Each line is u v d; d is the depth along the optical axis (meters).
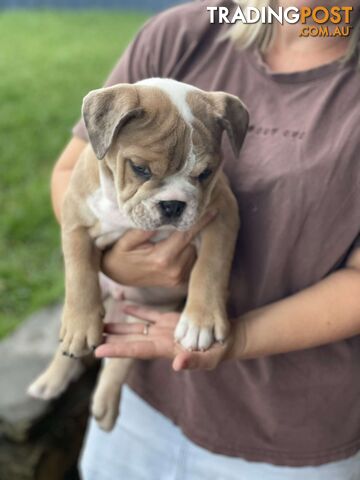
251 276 0.56
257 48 0.58
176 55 0.60
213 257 0.54
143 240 0.55
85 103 0.51
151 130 0.50
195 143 0.50
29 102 2.19
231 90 0.58
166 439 0.63
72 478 0.89
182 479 0.62
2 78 2.48
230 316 0.58
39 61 2.81
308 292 0.53
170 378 0.62
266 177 0.54
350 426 0.56
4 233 1.38
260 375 0.56
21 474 0.80
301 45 0.56
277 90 0.56
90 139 0.51
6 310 1.15
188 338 0.52
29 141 1.84
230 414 0.58
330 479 0.57
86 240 0.57
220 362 0.55
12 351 0.90
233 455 0.59
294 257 0.54
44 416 0.81
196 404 0.59
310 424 0.56
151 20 0.63
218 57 0.59
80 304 0.55
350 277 0.52
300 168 0.52
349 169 0.51
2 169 1.66
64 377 0.69
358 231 0.52
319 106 0.53
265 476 0.58
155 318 0.56
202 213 0.53
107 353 0.52
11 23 3.79
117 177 0.52
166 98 0.51
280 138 0.55
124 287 0.62
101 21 4.09
